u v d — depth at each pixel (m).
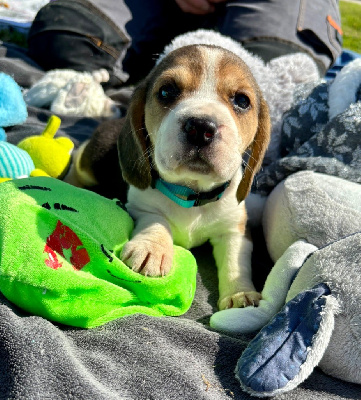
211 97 0.26
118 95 0.51
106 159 0.37
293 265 0.25
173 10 0.57
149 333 0.22
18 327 0.19
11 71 0.48
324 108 0.34
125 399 0.18
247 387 0.20
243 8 0.51
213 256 0.33
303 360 0.20
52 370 0.18
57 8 0.50
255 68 0.36
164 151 0.24
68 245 0.22
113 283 0.24
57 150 0.35
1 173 0.29
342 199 0.27
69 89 0.46
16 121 0.39
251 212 0.34
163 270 0.25
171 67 0.27
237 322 0.25
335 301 0.21
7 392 0.17
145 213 0.30
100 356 0.21
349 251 0.22
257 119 0.30
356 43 0.80
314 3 0.53
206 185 0.29
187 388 0.19
